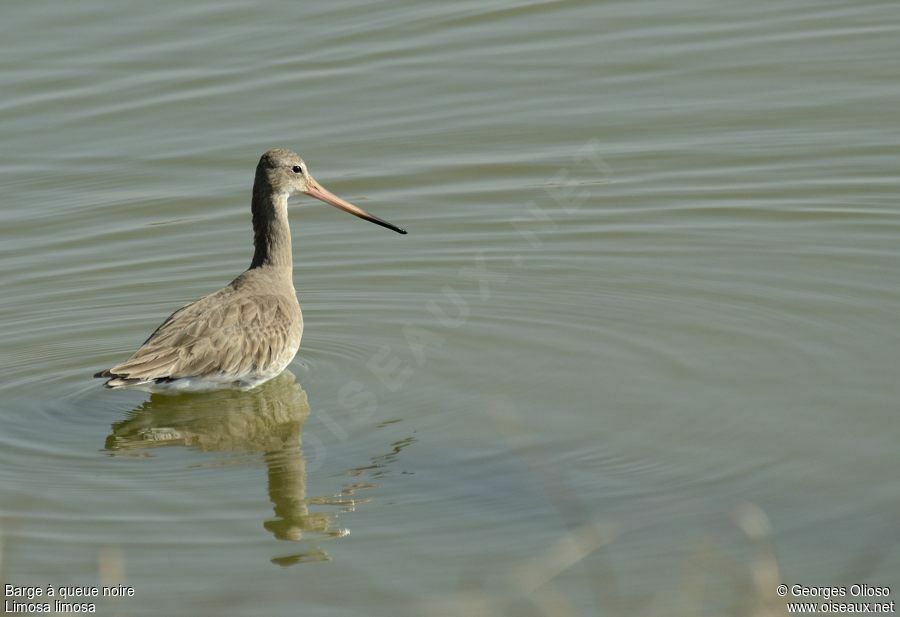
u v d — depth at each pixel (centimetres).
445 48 2420
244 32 2489
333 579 1214
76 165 2198
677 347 1661
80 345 1764
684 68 2327
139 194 2138
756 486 1330
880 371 1560
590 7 2531
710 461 1384
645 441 1435
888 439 1408
